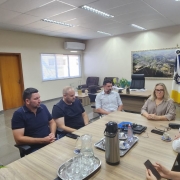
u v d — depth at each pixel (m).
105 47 7.44
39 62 6.35
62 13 3.82
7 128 3.77
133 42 6.57
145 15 4.23
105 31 6.10
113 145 1.11
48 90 6.77
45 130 1.96
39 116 1.92
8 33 5.32
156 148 1.35
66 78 7.55
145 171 1.06
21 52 5.73
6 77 5.49
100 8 3.60
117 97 3.04
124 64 6.98
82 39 7.92
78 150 1.35
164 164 1.13
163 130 1.71
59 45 7.12
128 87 4.32
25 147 1.63
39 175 1.06
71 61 7.83
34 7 3.35
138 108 4.19
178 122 1.94
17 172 1.09
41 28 5.20
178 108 4.88
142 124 1.90
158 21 4.89
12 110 5.46
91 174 1.04
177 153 1.26
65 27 5.21
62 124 2.12
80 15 4.03
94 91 5.00
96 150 1.35
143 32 6.25
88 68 8.23
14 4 3.15
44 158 1.25
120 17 4.34
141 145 1.40
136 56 6.57
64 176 1.03
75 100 2.36
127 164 1.14
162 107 2.21
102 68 7.71
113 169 1.09
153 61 6.19
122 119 2.11
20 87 5.92
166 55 5.86
